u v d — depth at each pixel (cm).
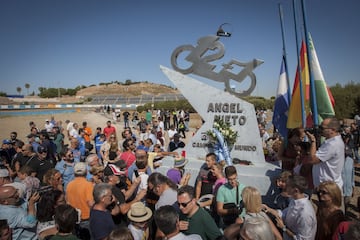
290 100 766
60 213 295
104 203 343
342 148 412
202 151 785
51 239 294
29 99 9000
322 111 647
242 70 782
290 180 333
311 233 312
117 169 490
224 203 400
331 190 320
